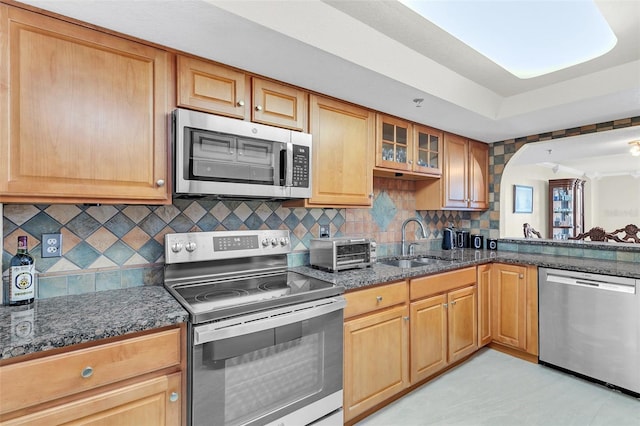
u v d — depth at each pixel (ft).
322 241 7.23
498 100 8.68
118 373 3.70
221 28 4.51
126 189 4.60
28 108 3.93
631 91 6.98
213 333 4.14
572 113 8.42
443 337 8.03
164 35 4.66
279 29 4.62
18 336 3.35
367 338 6.35
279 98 6.19
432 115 8.38
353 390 6.11
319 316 5.40
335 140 7.07
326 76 6.05
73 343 3.41
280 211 7.38
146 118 4.78
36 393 3.25
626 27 5.59
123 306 4.43
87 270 5.16
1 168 3.77
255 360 4.65
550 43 6.36
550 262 8.64
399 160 8.54
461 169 10.52
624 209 23.36
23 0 3.83
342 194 7.18
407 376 7.17
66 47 4.17
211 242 6.02
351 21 5.46
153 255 5.75
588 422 6.36
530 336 8.86
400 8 5.23
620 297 7.30
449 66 7.07
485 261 9.32
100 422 3.59
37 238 4.78
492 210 11.56
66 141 4.17
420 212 10.85
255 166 5.65
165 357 4.03
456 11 5.42
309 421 5.26
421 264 9.39
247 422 4.57
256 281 6.13
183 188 4.88
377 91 6.78
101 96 4.42
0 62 3.76
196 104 5.19
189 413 4.15
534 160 15.40
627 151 12.87
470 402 7.06
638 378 7.06
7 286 4.49
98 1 3.88
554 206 20.95
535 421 6.40
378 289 6.58
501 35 6.11
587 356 7.82
